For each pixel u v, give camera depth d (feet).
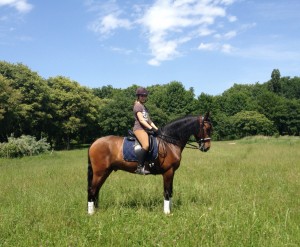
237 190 33.01
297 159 62.54
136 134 26.45
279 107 296.30
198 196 31.04
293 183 36.83
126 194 32.17
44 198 30.86
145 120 26.86
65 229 22.21
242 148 106.52
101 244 20.11
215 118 270.26
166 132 27.48
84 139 239.09
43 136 201.46
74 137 224.74
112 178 43.39
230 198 30.04
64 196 32.32
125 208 27.22
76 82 213.87
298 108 296.10
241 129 268.00
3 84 144.97
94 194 27.27
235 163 57.98
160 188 34.83
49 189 36.78
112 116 220.02
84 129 220.43
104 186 37.29
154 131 26.89
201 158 70.44
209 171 48.29
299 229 21.22
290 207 26.76
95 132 238.07
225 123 267.59
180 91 279.28
